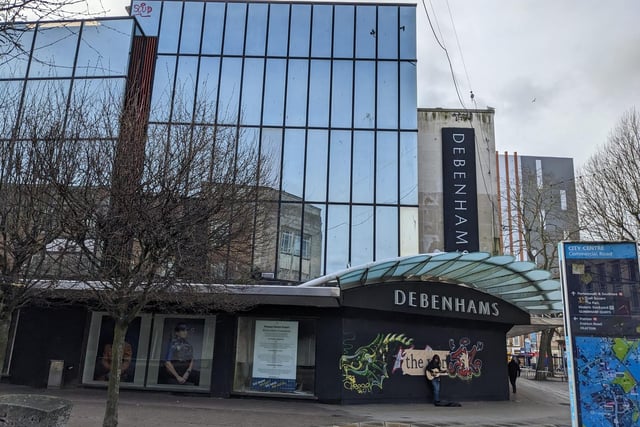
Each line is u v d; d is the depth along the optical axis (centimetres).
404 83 2189
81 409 1145
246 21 2250
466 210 2220
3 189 867
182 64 2180
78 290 1249
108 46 2073
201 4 2259
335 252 1998
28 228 855
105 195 848
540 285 1678
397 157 2103
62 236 873
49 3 600
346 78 2191
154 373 1551
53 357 1571
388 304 1584
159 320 1586
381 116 2148
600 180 2088
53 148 879
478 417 1348
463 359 1766
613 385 812
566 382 3381
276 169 1936
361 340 1527
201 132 1002
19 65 1995
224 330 1529
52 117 981
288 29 2245
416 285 1670
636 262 845
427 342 1678
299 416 1194
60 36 2056
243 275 1205
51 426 706
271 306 1523
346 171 2086
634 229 1945
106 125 954
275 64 2200
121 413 1126
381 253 1998
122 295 838
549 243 3344
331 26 2252
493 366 1856
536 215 3269
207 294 1081
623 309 836
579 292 852
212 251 912
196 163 913
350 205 2048
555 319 2203
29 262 855
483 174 2322
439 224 2227
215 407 1285
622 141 1998
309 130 2125
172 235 840
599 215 2106
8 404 698
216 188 902
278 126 2122
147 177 868
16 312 1677
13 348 1656
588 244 865
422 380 1634
